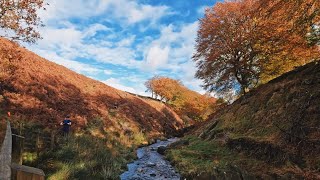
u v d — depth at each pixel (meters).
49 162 10.88
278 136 11.84
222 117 22.61
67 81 26.86
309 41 17.31
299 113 11.62
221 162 13.20
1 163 2.08
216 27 24.16
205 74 25.34
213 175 9.53
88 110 23.36
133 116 31.83
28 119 14.84
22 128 11.81
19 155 3.64
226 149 15.88
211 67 24.72
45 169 10.14
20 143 3.67
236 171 9.52
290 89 14.25
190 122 57.88
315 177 8.07
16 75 18.81
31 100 17.30
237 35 23.31
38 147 11.36
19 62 20.84
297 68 17.47
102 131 21.36
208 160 14.62
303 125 10.75
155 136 31.27
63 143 13.59
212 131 21.11
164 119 43.12
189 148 18.80
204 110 55.03
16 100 16.11
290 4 14.44
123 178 12.52
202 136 22.47
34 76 20.91
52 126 15.85
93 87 32.62
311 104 11.41
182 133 43.50
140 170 14.47
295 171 8.92
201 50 25.69
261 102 16.89
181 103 63.81
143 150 22.42
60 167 10.44
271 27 20.22
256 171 10.40
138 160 17.75
